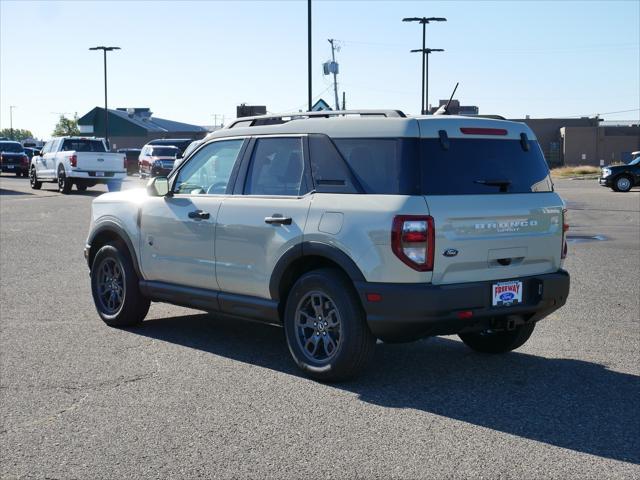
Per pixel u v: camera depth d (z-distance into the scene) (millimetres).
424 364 6969
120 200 8352
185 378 6492
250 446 4984
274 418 5508
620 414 5590
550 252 6629
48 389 6191
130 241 8133
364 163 6277
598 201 29031
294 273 6750
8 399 5957
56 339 7848
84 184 33188
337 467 4645
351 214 6172
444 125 6191
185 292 7590
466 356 7250
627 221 20672
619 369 6773
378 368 6836
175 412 5637
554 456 4809
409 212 5902
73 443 5062
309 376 6477
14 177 48938
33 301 9781
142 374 6605
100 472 4605
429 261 5914
